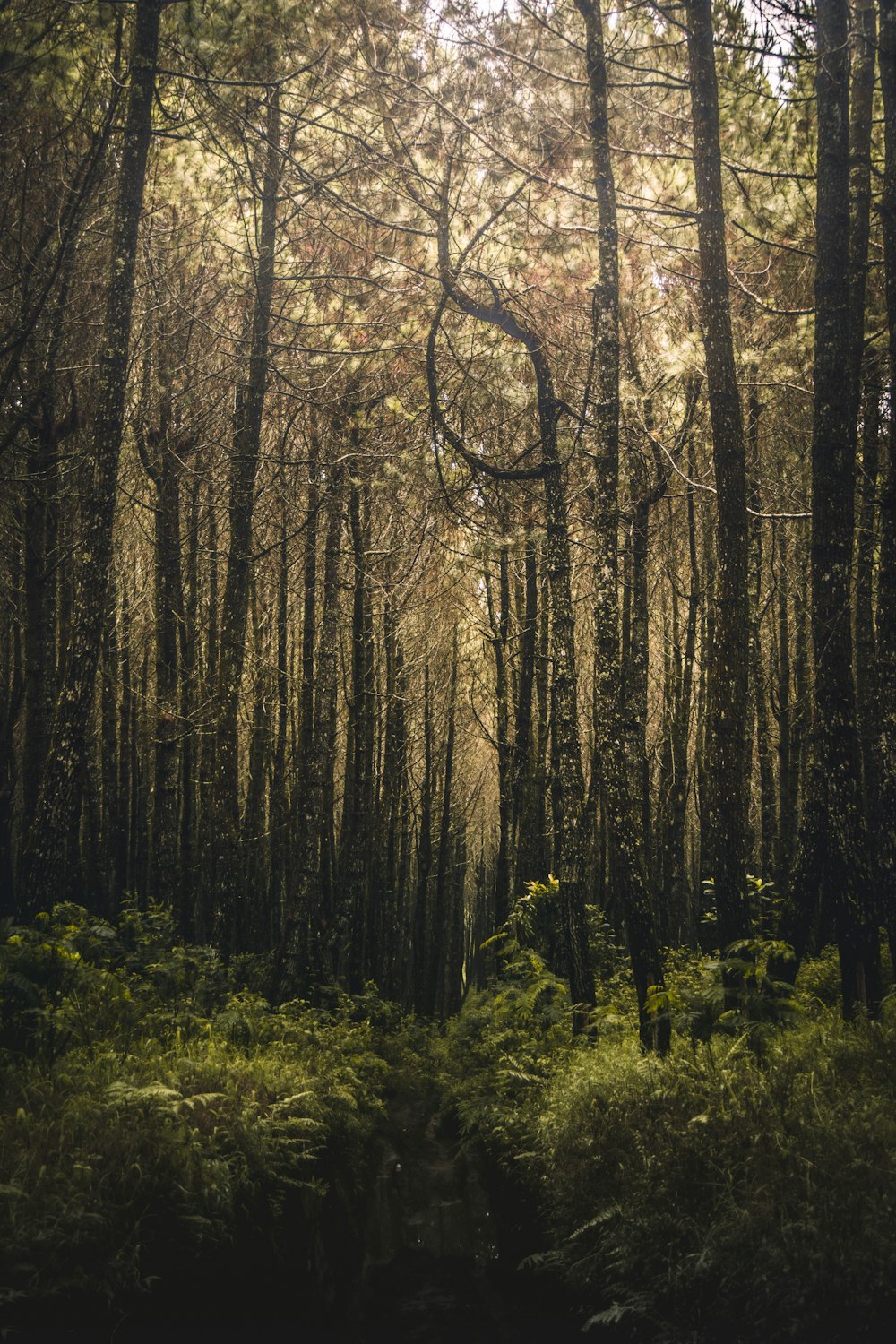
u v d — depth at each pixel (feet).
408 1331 20.02
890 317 28.09
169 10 37.52
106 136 36.45
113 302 34.09
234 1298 19.21
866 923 28.50
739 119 38.88
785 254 42.47
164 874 51.62
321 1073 33.78
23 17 36.27
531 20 37.50
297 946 49.75
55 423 44.65
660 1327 17.54
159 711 52.54
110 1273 17.20
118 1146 19.93
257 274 47.65
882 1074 21.94
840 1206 17.12
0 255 41.11
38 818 33.01
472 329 46.60
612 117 39.52
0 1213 17.17
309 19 37.99
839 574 29.55
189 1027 32.14
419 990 86.43
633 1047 28.07
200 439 55.42
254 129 39.63
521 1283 22.17
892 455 28.84
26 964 28.63
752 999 25.95
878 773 29.76
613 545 33.27
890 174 28.09
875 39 33.42
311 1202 24.71
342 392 54.60
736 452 29.73
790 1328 16.05
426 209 37.81
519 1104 31.04
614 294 34.09
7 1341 15.55
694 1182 19.33
